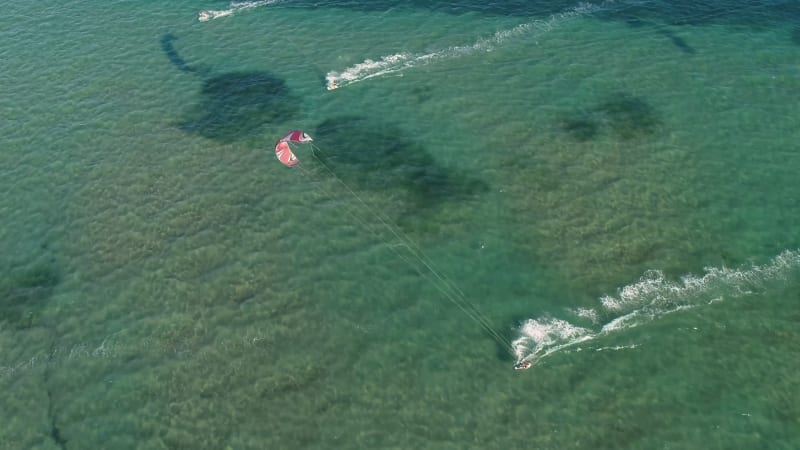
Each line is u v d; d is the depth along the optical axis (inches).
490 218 1690.5
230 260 1604.3
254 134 1998.0
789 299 1461.6
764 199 1710.1
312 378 1350.9
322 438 1250.0
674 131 1940.2
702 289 1491.1
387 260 1589.6
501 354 1374.3
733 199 1712.6
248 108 2106.3
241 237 1662.2
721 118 1979.6
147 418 1298.0
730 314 1435.8
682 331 1405.0
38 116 2123.5
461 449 1221.7
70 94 2213.3
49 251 1663.4
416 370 1353.3
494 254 1595.7
